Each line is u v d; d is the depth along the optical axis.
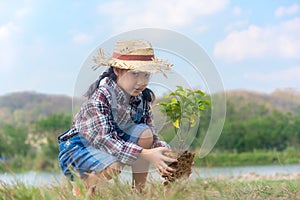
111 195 3.51
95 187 3.67
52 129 17.19
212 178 3.65
